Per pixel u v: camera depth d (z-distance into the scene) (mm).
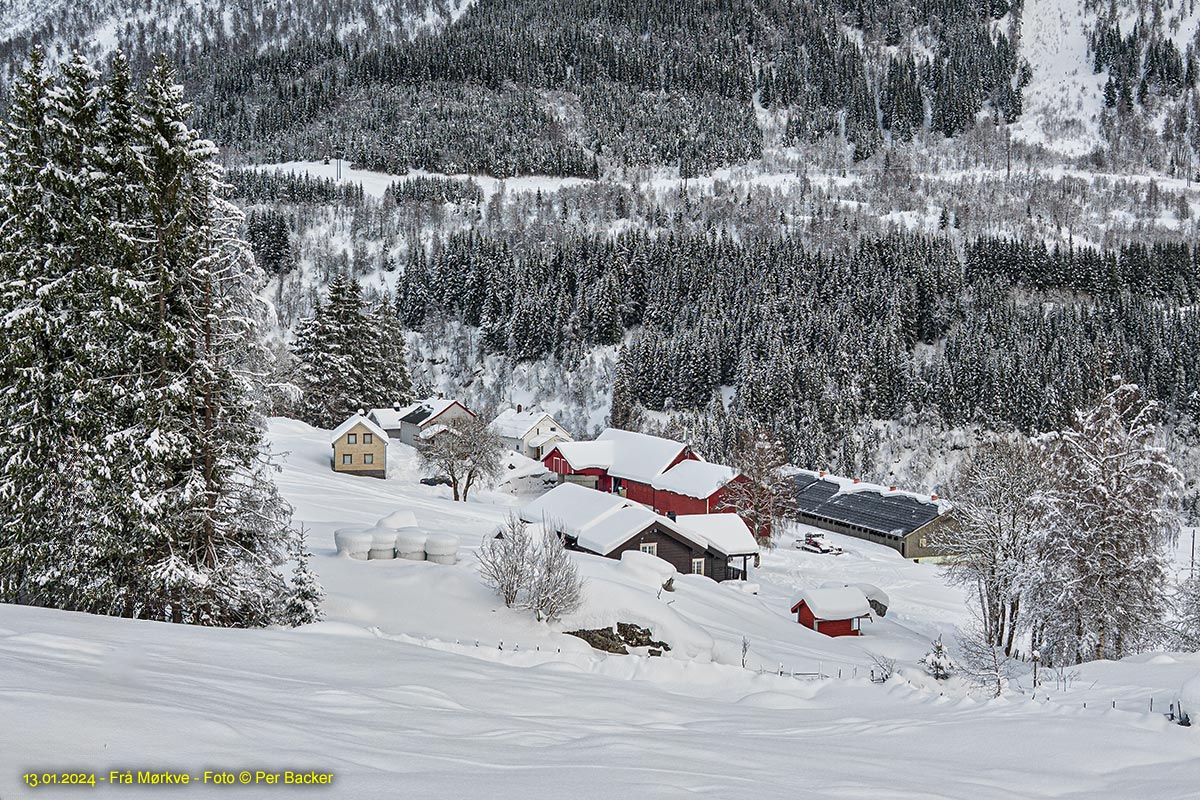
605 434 79438
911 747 12242
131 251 19328
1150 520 31359
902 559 61969
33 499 19531
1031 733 12773
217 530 20344
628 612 28062
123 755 6531
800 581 53250
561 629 26969
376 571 30656
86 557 19359
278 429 79562
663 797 7359
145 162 19625
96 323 18984
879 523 66812
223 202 20625
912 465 107188
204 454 20141
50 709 7430
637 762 9203
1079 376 106438
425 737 9383
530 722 11711
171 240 19719
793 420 105000
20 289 19266
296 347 86750
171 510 19516
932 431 112000
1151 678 19266
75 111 20156
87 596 19078
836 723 14430
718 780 8500
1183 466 101875
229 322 20500
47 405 19891
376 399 89625
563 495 49625
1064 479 32656
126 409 19547
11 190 19641
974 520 35125
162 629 16141
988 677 23141
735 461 68750
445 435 65812
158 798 5629
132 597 19750
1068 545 31062
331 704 10852
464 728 10484
